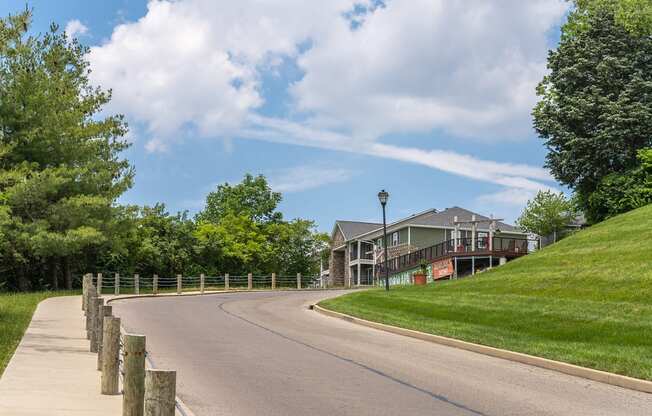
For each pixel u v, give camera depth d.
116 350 10.27
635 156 45.72
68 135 36.06
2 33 21.78
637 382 12.64
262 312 26.78
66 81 35.38
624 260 27.27
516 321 20.39
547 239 57.16
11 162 34.12
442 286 31.83
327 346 17.00
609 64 46.41
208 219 75.44
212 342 17.03
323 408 10.05
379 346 17.39
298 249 68.81
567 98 47.19
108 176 36.69
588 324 18.73
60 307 24.25
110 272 46.19
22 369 11.84
